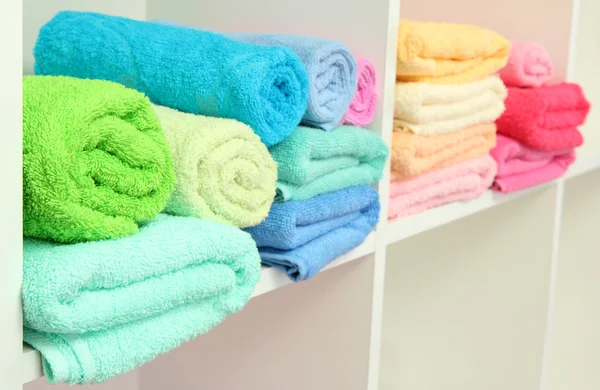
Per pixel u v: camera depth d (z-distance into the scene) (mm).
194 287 486
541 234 1110
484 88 841
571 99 1009
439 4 1130
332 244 663
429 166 783
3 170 387
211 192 543
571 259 1469
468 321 1200
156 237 472
